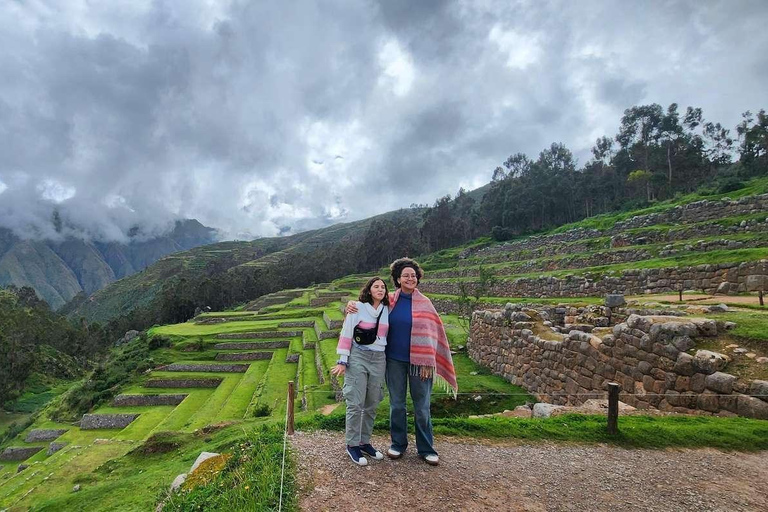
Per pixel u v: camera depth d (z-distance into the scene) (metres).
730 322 8.41
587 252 31.17
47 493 13.80
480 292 25.69
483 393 11.86
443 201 90.50
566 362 10.62
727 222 23.12
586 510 3.99
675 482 4.73
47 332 63.44
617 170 70.06
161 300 80.19
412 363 4.59
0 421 40.12
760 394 6.65
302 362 27.16
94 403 32.09
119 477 9.87
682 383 7.62
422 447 4.70
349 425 4.55
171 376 32.69
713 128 65.50
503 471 4.74
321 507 3.64
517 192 74.19
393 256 91.69
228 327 45.19
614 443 5.89
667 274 19.06
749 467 5.23
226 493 3.91
